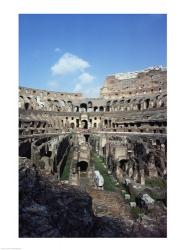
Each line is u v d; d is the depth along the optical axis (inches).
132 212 999.0
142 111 3073.3
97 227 792.3
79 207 729.0
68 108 3973.9
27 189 783.1
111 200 1101.1
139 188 1232.2
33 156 1304.1
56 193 796.0
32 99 3467.0
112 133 2997.0
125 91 3863.2
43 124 2746.1
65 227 657.6
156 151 1641.2
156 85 3486.7
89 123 3742.6
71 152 2443.4
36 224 644.7
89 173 1551.4
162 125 2450.8
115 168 1589.6
